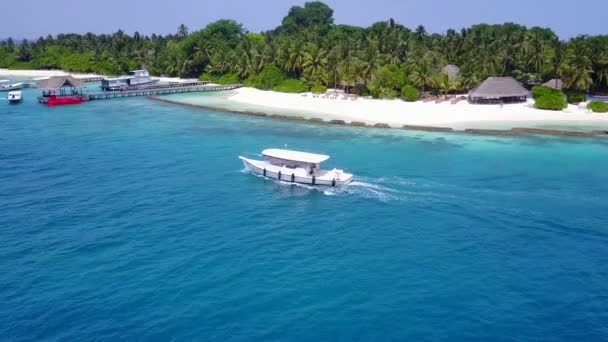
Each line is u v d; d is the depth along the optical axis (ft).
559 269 114.32
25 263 117.19
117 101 415.23
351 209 152.66
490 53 388.57
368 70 369.91
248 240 130.31
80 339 89.20
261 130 280.10
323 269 114.21
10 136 265.95
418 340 89.04
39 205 156.97
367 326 92.84
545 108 307.58
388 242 129.08
